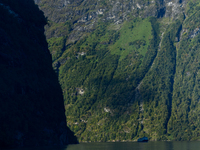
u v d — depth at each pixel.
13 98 153.12
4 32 160.38
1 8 170.00
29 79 170.50
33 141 158.12
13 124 145.25
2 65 154.88
